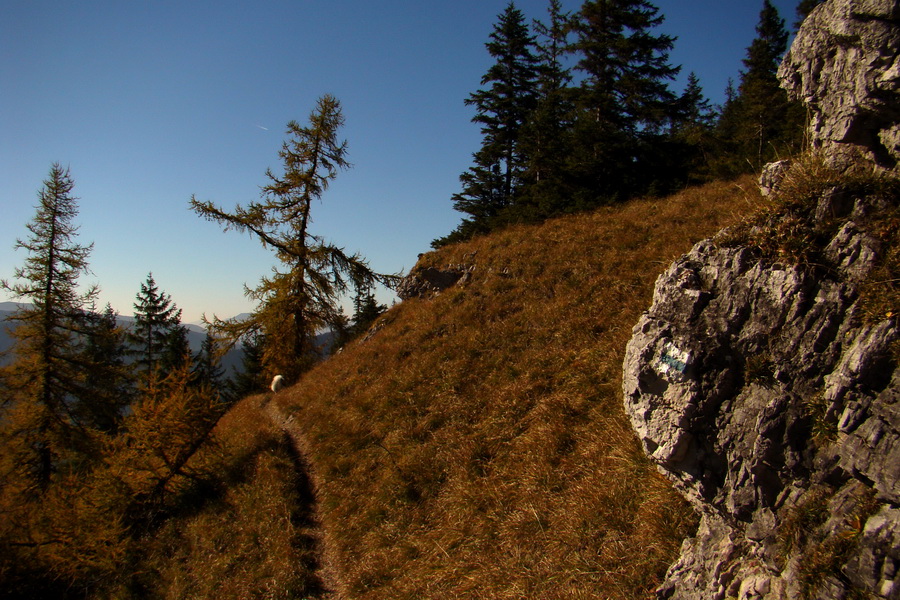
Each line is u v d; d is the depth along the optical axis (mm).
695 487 3699
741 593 3291
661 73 24719
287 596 7070
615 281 10938
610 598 4684
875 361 2809
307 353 22562
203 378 37594
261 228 21938
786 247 3420
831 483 2945
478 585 5750
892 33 3242
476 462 7812
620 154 20656
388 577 6727
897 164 3357
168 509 11070
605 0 23641
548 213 18531
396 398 10664
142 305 38719
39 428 17719
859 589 2566
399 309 16406
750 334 3449
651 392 3936
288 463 10656
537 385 8773
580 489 6168
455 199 33250
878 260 3059
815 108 4078
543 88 32156
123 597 8547
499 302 12656
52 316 18516
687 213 12891
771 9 30641
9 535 10352
